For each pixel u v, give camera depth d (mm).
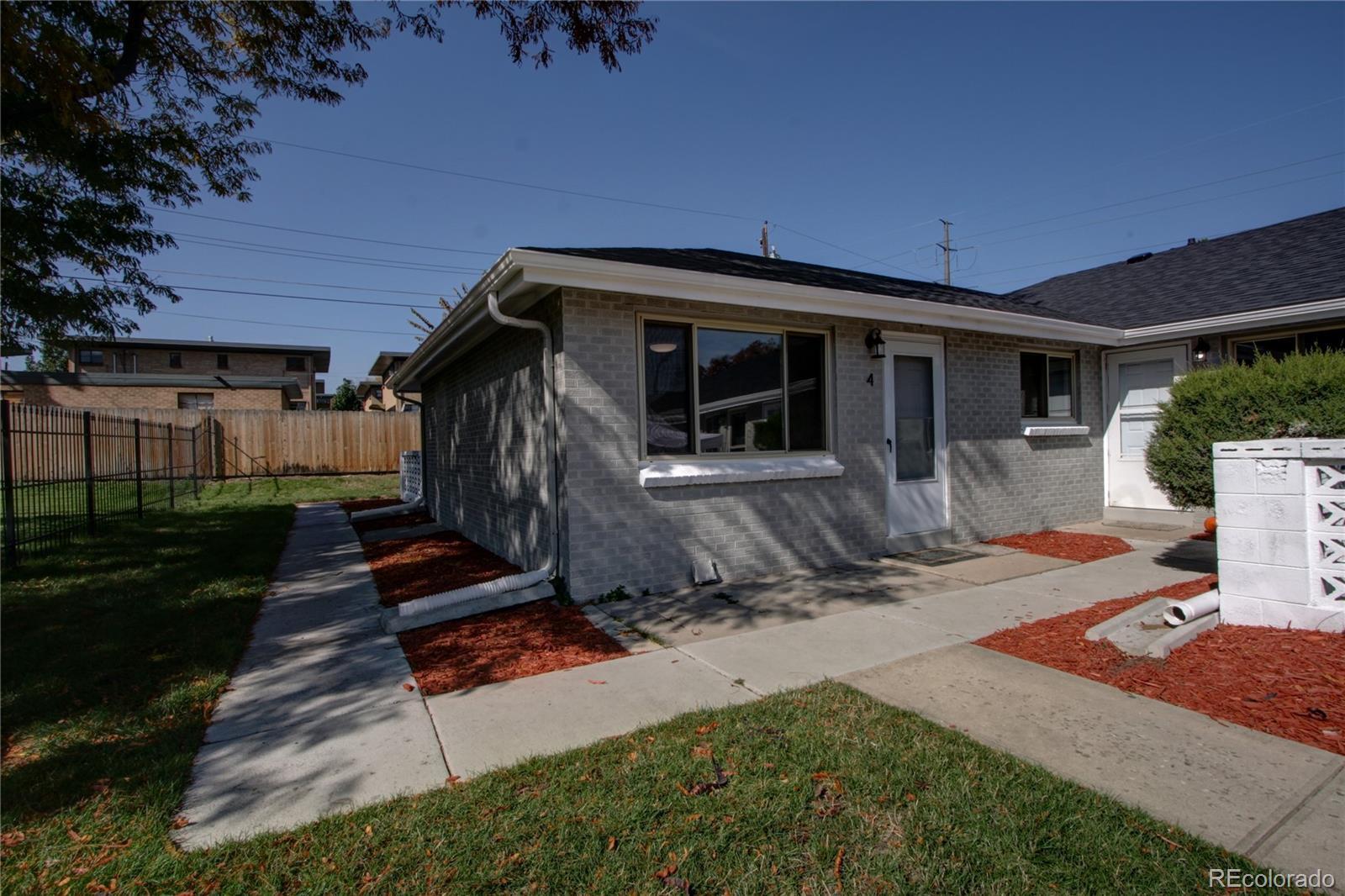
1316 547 4156
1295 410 4984
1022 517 9172
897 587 6223
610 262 5348
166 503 14625
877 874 2217
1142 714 3346
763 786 2750
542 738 3289
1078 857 2270
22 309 8867
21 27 5398
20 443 8359
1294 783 2684
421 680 4148
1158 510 9578
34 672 4195
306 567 7965
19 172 8297
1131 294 10898
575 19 7324
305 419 21094
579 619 5332
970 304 8711
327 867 2301
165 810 2674
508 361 7574
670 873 2246
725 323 6602
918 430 8195
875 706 3516
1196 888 2107
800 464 6992
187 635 4953
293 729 3467
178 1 6918
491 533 8500
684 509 6305
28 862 2352
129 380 25859
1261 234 11227
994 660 4195
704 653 4500
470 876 2250
